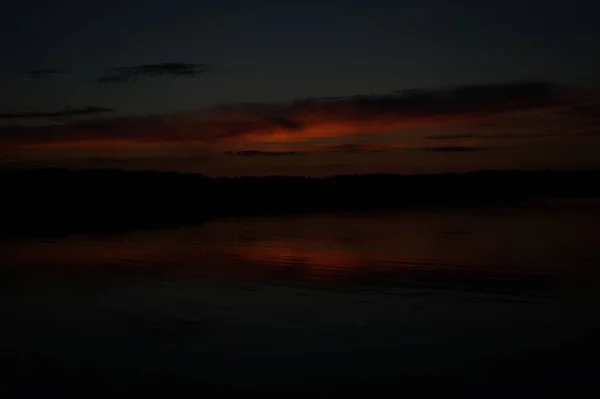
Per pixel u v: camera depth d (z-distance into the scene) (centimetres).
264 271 1109
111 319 811
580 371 618
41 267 1172
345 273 1081
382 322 788
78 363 644
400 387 583
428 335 736
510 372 620
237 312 837
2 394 565
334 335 733
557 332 749
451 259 1195
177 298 917
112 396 561
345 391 573
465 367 631
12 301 909
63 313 842
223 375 611
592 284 984
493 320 796
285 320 798
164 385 588
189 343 707
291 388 581
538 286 977
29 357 664
